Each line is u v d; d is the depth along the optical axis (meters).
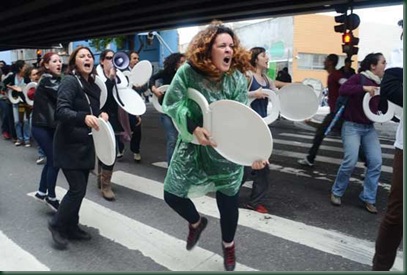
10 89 9.00
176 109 2.98
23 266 3.47
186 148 3.12
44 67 4.77
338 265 3.51
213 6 12.69
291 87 5.15
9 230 4.25
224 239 3.28
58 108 3.50
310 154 7.42
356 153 4.92
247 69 3.11
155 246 3.87
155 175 6.58
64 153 3.60
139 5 13.48
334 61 7.84
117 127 5.66
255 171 4.78
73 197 3.68
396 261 3.54
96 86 3.90
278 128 13.49
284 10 13.34
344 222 4.54
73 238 3.97
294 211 4.89
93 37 23.80
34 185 5.97
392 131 12.98
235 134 2.87
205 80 2.97
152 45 30.86
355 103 4.83
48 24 18.53
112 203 5.14
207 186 3.20
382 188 6.02
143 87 6.75
